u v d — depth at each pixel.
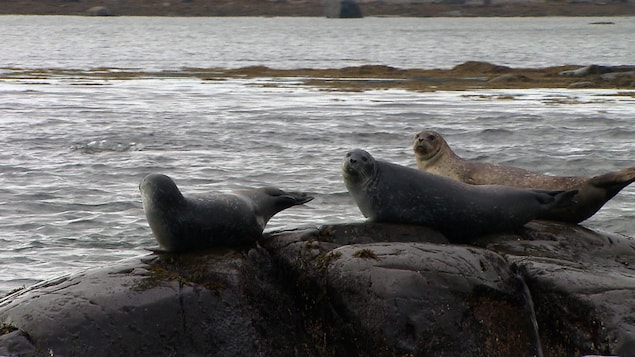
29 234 52.41
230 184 66.75
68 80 173.25
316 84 166.50
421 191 34.88
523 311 31.09
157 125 100.25
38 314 29.05
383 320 29.78
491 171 42.66
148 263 31.77
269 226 52.69
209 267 31.44
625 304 30.52
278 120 106.06
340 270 31.02
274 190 35.50
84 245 50.16
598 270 32.81
